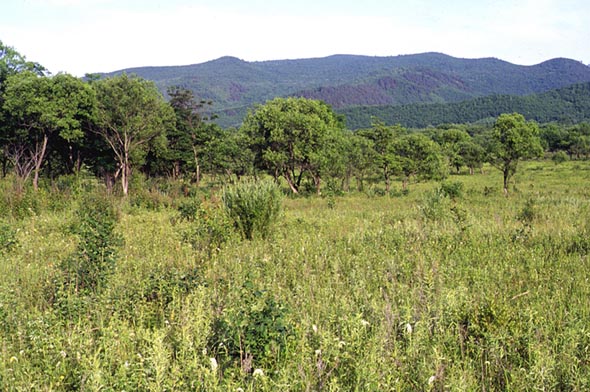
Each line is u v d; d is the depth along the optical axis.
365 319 5.31
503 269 7.37
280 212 12.03
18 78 27.05
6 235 10.16
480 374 4.11
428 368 4.02
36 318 5.26
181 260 8.53
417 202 23.91
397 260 8.22
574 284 6.40
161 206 21.02
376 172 40.91
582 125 107.69
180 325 5.04
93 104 29.39
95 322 5.36
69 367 4.20
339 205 24.14
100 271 6.86
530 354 4.18
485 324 4.81
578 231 10.38
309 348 4.26
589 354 4.26
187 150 43.59
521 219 13.62
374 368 3.79
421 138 40.75
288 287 6.60
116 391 3.69
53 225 13.45
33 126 27.44
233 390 3.58
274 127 35.59
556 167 68.56
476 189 33.53
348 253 8.99
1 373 3.95
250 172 42.00
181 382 3.68
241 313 4.69
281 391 3.59
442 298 5.46
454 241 9.66
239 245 10.21
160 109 32.56
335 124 47.41
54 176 34.66
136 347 4.71
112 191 25.25
